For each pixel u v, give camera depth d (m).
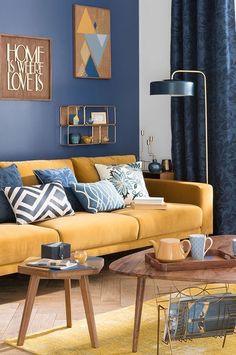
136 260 5.56
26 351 5.38
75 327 5.77
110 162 8.10
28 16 7.84
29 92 7.88
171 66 8.59
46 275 5.30
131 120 8.88
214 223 8.42
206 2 8.30
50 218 6.87
